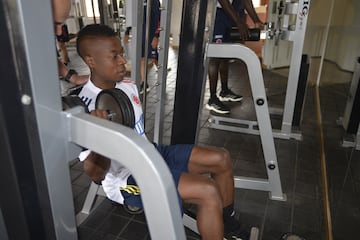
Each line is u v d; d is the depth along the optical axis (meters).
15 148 0.49
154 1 1.87
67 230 0.63
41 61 0.47
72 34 2.21
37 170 0.53
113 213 1.75
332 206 1.76
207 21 1.51
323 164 2.20
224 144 2.63
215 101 3.23
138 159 0.50
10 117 0.47
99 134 0.52
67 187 0.59
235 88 4.09
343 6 3.20
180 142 1.79
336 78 3.19
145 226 1.67
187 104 1.69
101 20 1.68
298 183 2.07
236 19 2.04
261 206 1.84
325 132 2.68
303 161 2.35
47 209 0.57
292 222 1.71
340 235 1.54
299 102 2.72
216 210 1.09
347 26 2.94
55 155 0.54
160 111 1.74
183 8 1.50
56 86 0.51
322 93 3.69
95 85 1.18
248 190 1.97
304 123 3.07
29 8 0.43
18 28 0.43
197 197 1.09
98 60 1.12
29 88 0.47
